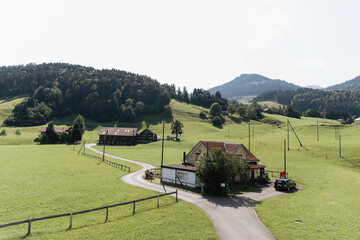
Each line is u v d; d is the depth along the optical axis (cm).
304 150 8462
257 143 9600
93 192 3369
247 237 2002
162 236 1916
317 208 2873
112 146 11481
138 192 3428
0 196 3073
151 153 8781
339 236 2038
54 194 3231
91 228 2038
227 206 2867
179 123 13775
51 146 10506
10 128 16700
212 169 3438
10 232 1945
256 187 4284
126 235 1908
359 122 17925
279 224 2311
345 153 7562
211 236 1967
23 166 5284
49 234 1894
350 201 3222
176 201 2994
